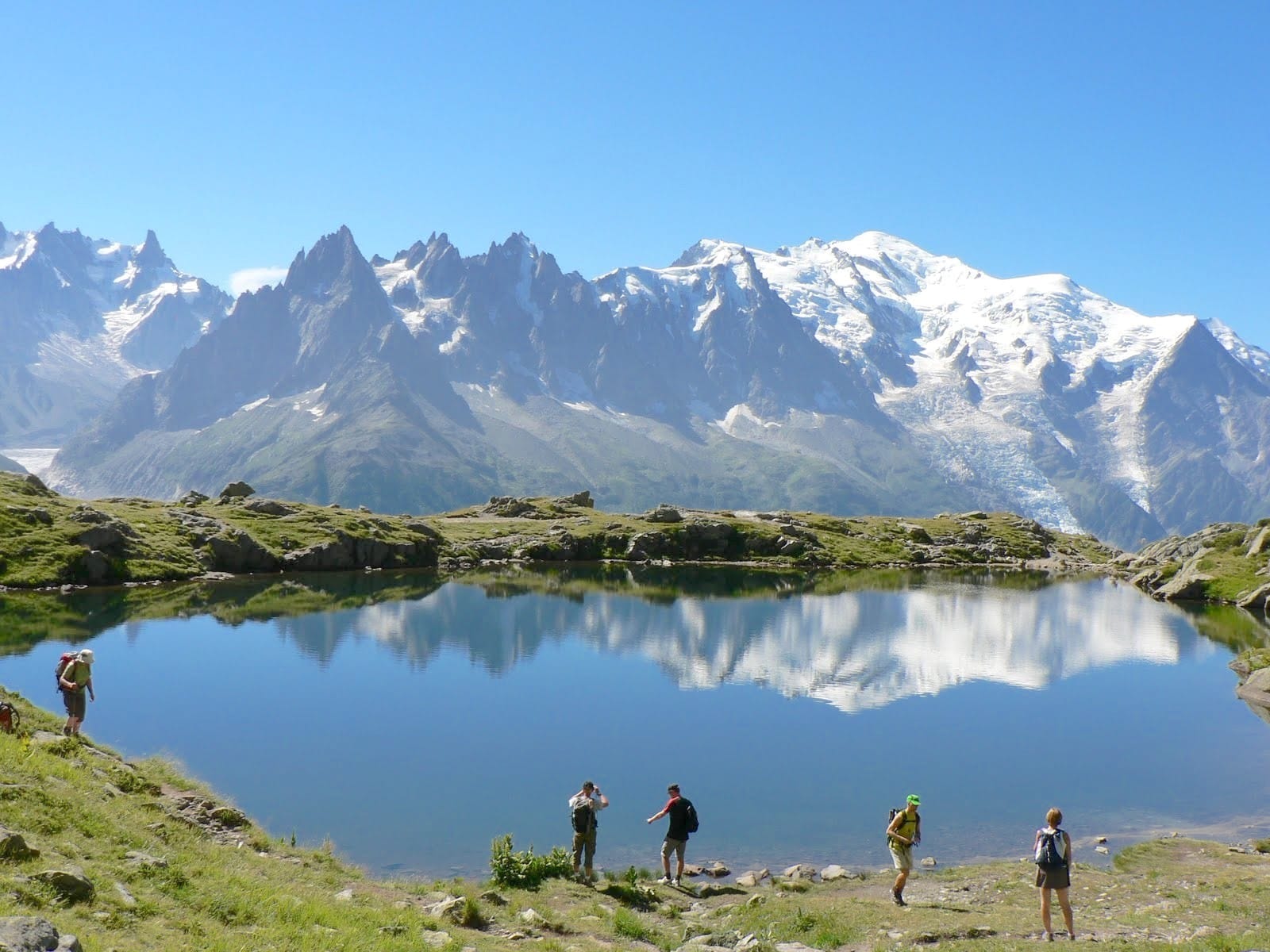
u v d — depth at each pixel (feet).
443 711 236.02
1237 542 587.68
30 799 83.92
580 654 321.52
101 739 196.95
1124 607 486.38
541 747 206.39
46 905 62.54
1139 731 233.35
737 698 262.67
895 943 89.81
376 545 555.28
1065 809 172.04
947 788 183.93
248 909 74.95
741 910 108.78
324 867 102.63
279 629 340.80
